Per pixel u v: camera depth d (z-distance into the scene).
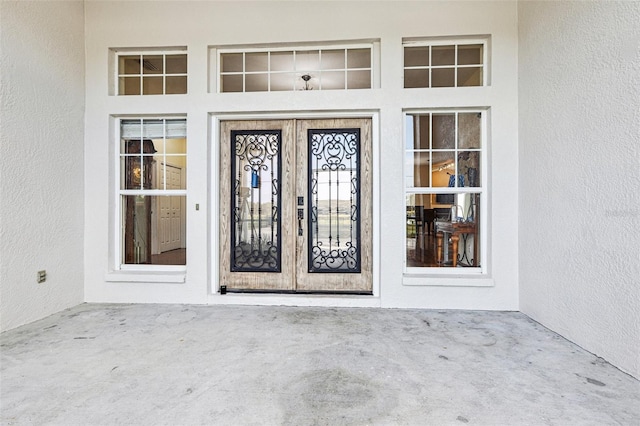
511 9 3.10
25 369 1.94
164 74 3.46
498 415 1.52
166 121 3.53
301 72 3.49
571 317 2.36
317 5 3.25
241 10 3.30
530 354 2.16
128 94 3.61
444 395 1.68
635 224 1.86
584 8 2.23
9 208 2.62
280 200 3.43
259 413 1.54
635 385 1.78
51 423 1.46
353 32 3.22
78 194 3.29
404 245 3.29
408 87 3.37
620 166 1.96
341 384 1.79
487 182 3.22
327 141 3.40
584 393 1.70
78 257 3.29
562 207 2.46
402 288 3.18
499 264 3.11
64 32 3.12
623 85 1.94
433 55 3.40
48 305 2.95
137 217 3.71
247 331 2.56
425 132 3.32
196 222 3.31
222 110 3.30
